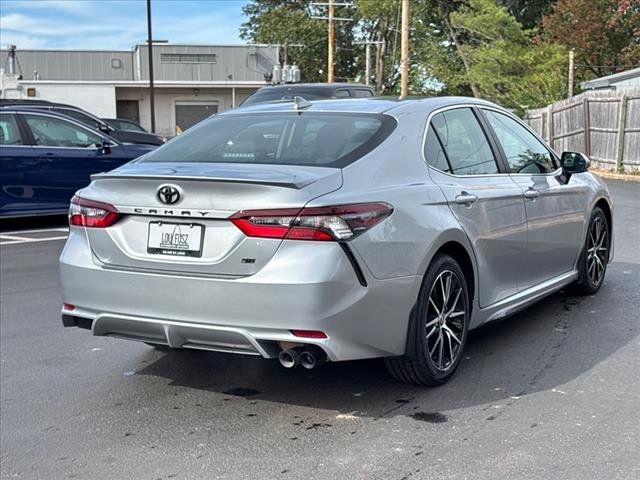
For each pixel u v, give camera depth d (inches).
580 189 251.1
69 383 195.0
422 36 1990.7
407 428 161.2
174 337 165.3
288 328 153.4
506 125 230.1
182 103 1785.2
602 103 877.2
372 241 158.9
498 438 154.8
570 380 186.4
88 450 156.6
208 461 149.8
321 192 157.8
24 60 1780.3
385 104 198.4
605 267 274.8
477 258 193.0
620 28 1530.5
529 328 230.1
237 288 155.7
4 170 435.5
